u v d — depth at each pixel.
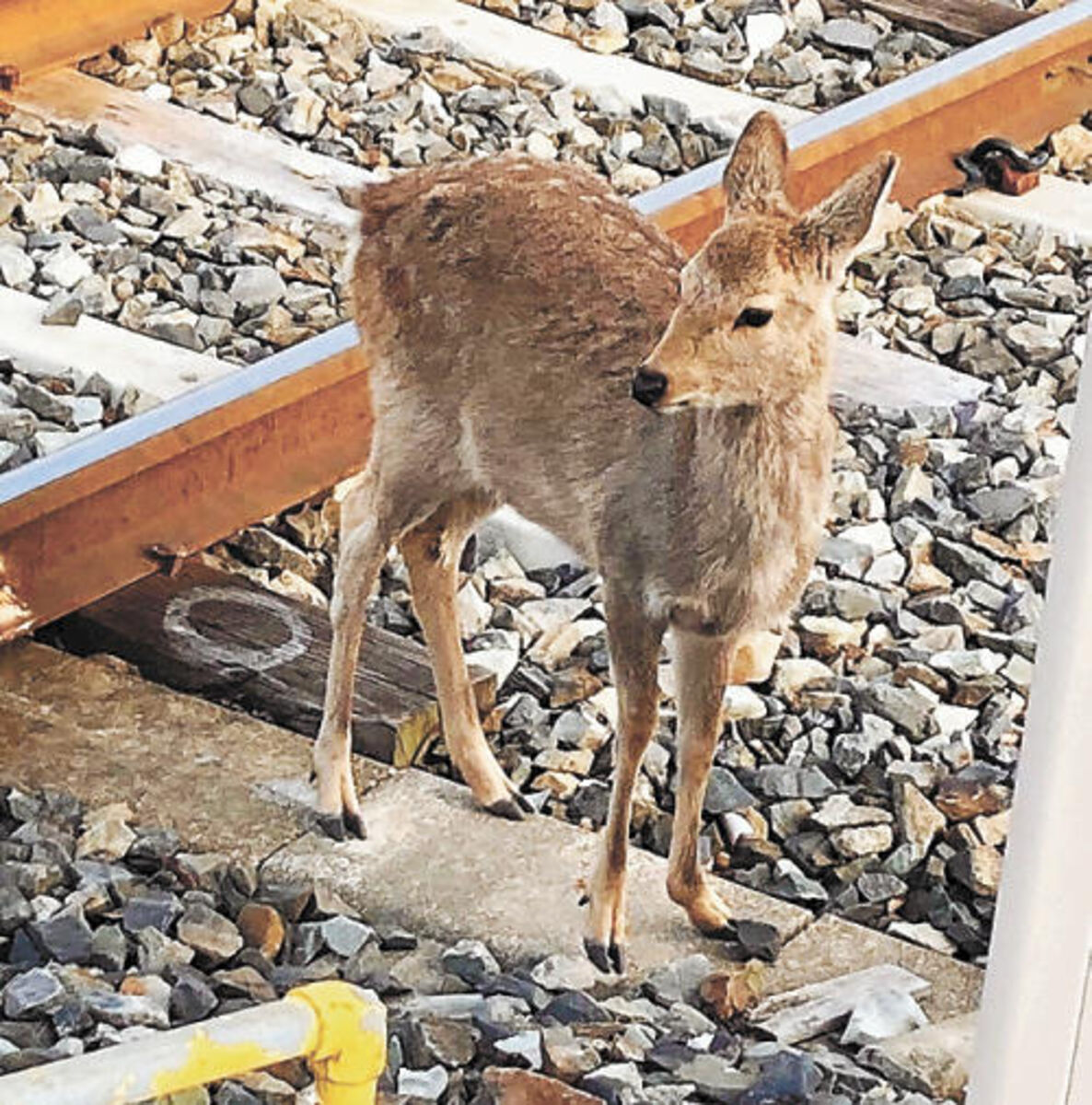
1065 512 1.54
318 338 4.67
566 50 6.54
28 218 5.54
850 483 4.82
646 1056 3.28
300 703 4.10
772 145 3.10
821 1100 3.20
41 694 4.10
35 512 4.21
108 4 6.28
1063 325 5.52
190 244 5.50
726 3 6.82
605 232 3.41
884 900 3.78
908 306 5.54
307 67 6.35
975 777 4.04
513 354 3.39
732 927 3.61
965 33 6.72
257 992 3.38
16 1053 3.17
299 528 4.57
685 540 3.20
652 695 3.38
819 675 4.29
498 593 4.50
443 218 3.47
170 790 3.89
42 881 3.59
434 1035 3.26
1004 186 5.99
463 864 3.76
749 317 2.98
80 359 5.02
